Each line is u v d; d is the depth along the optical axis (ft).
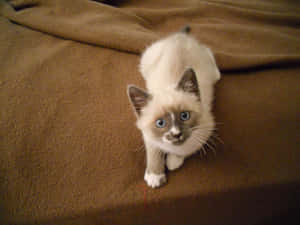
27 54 1.16
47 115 0.99
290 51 1.33
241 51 1.35
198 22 1.61
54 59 1.17
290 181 0.90
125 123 1.03
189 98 0.92
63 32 1.24
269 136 0.99
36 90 1.04
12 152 0.89
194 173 0.93
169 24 1.60
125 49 1.25
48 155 0.92
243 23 1.59
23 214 0.83
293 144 0.97
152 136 0.91
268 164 0.93
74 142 0.96
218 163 0.95
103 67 1.19
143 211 0.89
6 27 1.26
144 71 1.18
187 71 0.89
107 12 1.43
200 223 0.99
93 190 0.89
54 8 1.38
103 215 0.87
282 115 1.04
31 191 0.86
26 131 0.94
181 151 0.93
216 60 1.22
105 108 1.06
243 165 0.94
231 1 1.80
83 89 1.10
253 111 1.06
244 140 0.99
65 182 0.89
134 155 0.97
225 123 1.04
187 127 0.89
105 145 0.97
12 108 0.97
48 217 0.84
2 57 1.12
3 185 0.85
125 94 1.11
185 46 1.12
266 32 1.43
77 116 1.02
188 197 0.89
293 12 1.68
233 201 0.92
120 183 0.91
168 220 0.95
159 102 0.91
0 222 0.82
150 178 0.91
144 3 1.74
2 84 1.02
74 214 0.85
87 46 1.26
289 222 1.03
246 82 1.18
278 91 1.13
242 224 1.03
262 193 0.91
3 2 1.37
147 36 1.29
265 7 1.74
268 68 1.23
